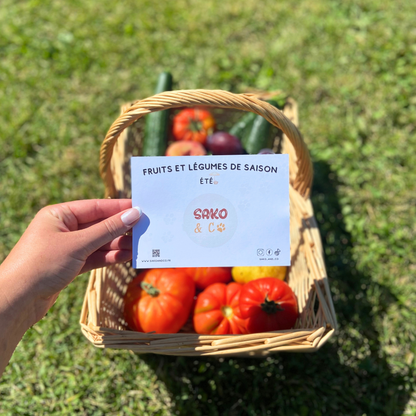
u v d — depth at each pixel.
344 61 0.79
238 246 0.40
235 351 0.39
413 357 0.56
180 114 0.60
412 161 0.70
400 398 0.54
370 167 0.70
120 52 0.82
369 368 0.55
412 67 0.78
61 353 0.57
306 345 0.39
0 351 0.36
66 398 0.54
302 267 0.48
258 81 0.79
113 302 0.48
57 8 0.87
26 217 0.68
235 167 0.39
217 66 0.81
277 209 0.40
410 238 0.65
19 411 0.53
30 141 0.73
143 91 0.79
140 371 0.55
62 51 0.82
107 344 0.39
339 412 0.53
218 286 0.48
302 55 0.81
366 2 0.84
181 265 0.40
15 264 0.36
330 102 0.77
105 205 0.42
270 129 0.57
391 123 0.73
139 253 0.39
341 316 0.59
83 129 0.75
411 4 0.84
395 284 0.62
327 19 0.84
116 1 0.87
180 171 0.39
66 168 0.71
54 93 0.78
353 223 0.66
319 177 0.70
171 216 0.39
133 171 0.39
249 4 0.87
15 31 0.84
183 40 0.84
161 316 0.44
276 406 0.53
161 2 0.87
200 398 0.54
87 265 0.43
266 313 0.44
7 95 0.78
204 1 0.88
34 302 0.38
